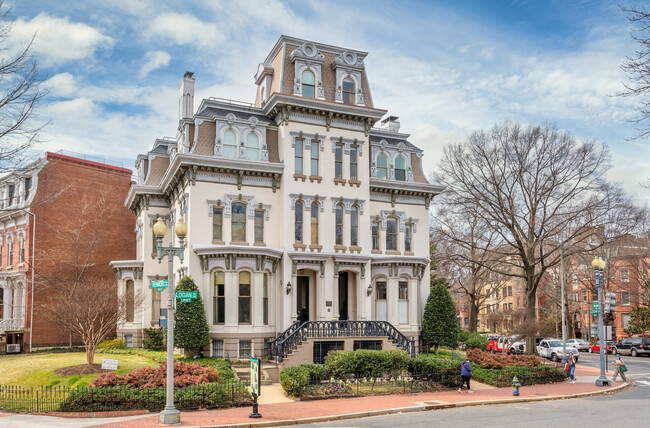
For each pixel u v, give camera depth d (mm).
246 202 32250
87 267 44344
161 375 21719
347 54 35281
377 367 26266
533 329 42531
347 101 35125
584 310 72875
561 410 20516
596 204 40688
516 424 17203
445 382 26062
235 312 30203
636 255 55531
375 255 35781
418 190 37938
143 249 36812
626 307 66062
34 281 41406
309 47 34312
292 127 33281
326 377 24781
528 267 43344
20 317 42906
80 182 45156
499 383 27484
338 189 34188
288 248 32406
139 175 39156
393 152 37688
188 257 30703
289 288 31734
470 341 45188
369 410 19922
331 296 32875
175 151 36281
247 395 21391
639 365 43938
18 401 20938
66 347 41062
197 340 28766
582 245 48750
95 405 19188
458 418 18703
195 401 20047
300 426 17484
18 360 30625
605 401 23391
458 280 56500
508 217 44188
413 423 17703
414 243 37906
